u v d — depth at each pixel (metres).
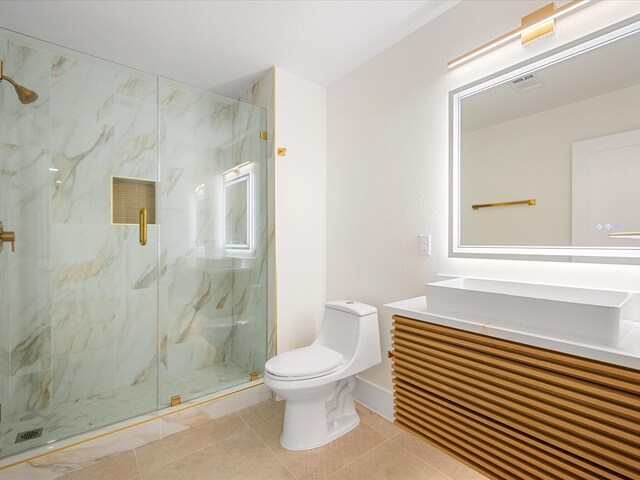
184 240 2.17
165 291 2.10
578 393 0.85
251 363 2.27
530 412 0.93
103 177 2.00
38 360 1.79
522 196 1.36
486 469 1.07
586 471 0.84
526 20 1.28
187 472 1.47
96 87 1.94
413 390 1.28
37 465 1.43
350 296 2.21
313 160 2.37
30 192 1.75
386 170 1.95
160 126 2.03
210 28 1.74
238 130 2.23
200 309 2.24
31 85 1.72
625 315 0.98
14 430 1.61
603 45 1.16
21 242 1.73
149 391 2.00
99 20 1.66
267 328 2.22
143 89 2.02
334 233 2.35
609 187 1.14
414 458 1.56
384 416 1.94
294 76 2.25
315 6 1.58
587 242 1.19
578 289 1.18
